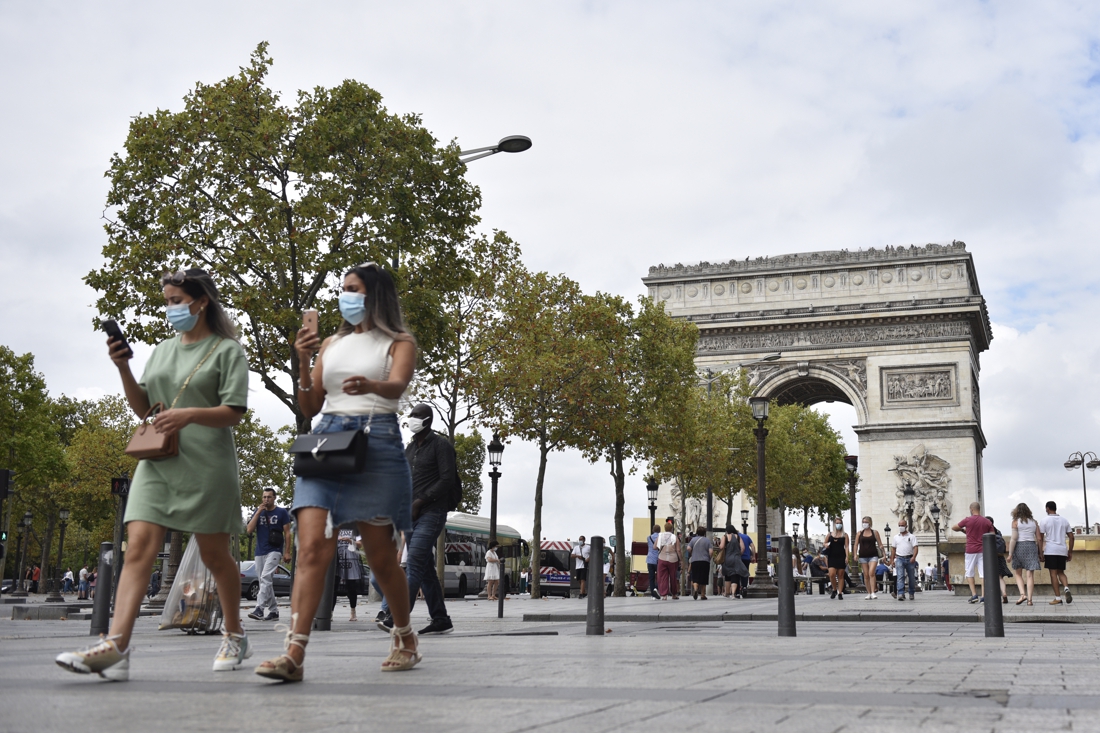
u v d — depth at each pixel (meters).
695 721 5.11
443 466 15.65
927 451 85.00
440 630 16.67
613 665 8.58
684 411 59.09
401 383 7.52
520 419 49.28
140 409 8.01
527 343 48.69
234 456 7.95
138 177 32.31
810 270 91.88
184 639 14.85
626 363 52.78
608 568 74.38
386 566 7.78
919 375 86.88
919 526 83.62
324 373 7.68
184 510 7.51
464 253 37.00
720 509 91.88
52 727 4.75
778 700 6.08
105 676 7.09
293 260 31.78
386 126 34.12
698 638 14.23
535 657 9.62
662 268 95.88
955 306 86.12
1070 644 12.84
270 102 33.53
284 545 22.77
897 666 8.79
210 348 7.93
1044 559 29.52
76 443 85.31
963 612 23.73
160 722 4.95
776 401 92.81
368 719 5.11
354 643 12.98
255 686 6.74
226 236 32.69
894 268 89.94
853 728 4.94
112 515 96.19
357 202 32.53
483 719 5.13
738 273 93.25
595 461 56.19
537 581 52.28
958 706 5.88
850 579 65.44
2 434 68.25
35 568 100.38
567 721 5.08
